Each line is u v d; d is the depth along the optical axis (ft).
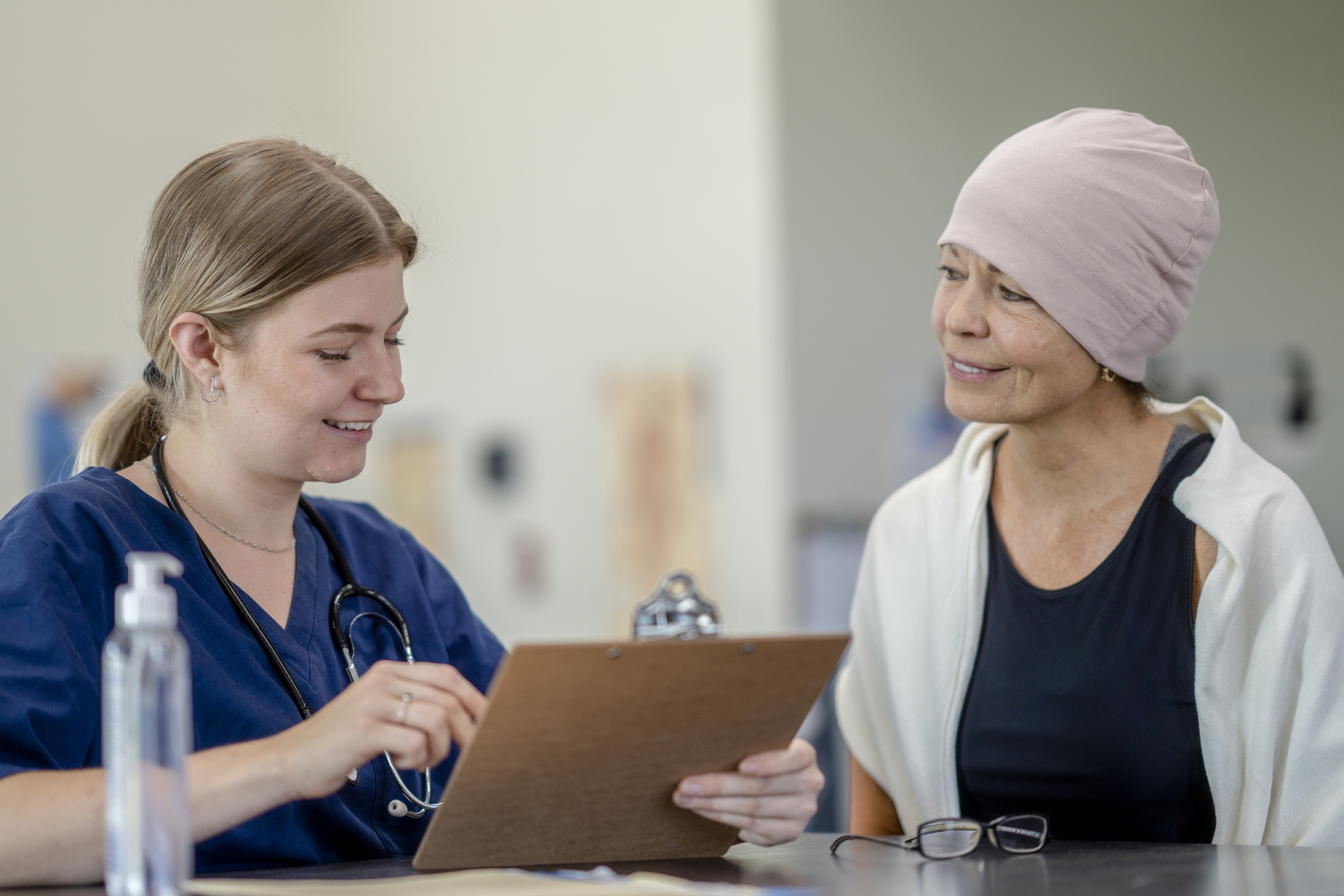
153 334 7.21
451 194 30.89
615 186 26.30
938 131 21.21
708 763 5.92
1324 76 19.20
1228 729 7.54
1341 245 19.13
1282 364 19.35
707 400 24.13
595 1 26.53
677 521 24.81
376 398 7.06
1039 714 7.92
